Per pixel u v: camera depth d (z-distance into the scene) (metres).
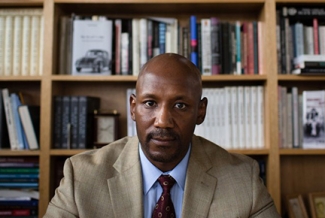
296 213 1.34
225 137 1.32
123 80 1.31
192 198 0.71
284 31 1.34
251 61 1.35
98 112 1.36
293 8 1.34
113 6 1.40
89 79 1.29
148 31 1.36
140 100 0.65
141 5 1.39
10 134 1.30
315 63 1.26
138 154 0.76
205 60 1.34
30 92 1.49
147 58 1.35
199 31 1.35
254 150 1.28
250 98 1.34
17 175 1.28
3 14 1.33
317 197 1.36
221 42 1.35
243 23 1.37
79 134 1.31
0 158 1.29
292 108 1.34
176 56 0.67
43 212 1.25
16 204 1.28
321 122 1.34
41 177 1.26
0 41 1.33
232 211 0.70
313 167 1.48
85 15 1.49
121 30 1.38
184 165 0.75
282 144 1.33
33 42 1.33
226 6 1.41
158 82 0.63
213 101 1.33
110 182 0.71
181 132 0.64
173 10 1.47
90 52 1.35
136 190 0.70
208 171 0.77
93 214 0.67
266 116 1.31
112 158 0.78
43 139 1.27
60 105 1.31
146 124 0.64
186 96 0.63
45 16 1.30
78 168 0.74
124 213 0.68
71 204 0.69
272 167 1.28
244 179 0.76
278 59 1.33
